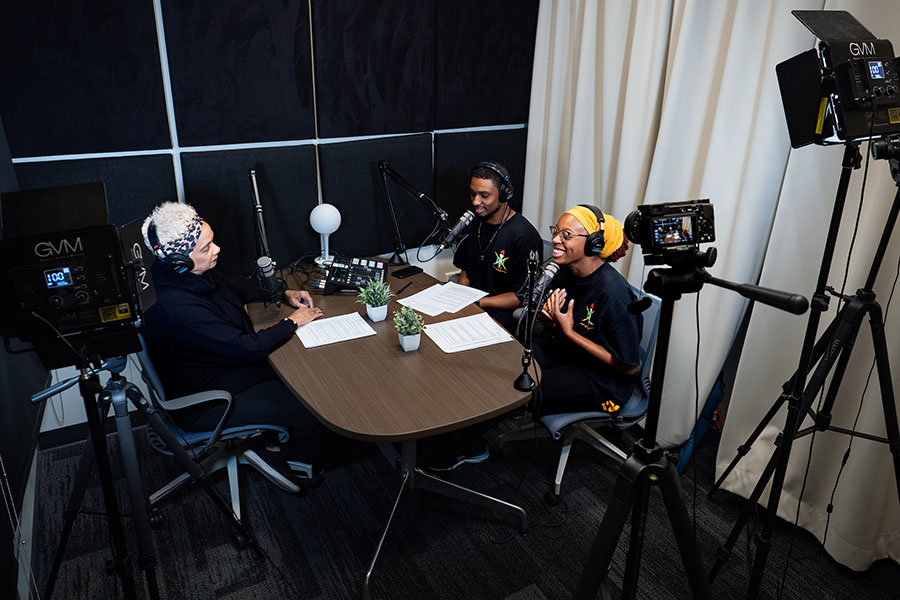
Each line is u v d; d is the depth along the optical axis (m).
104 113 2.35
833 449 2.08
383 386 1.81
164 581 1.96
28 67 2.19
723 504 2.33
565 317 2.17
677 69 2.39
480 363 1.94
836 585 1.99
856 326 1.69
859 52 1.46
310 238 2.90
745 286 1.13
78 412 2.64
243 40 2.50
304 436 2.20
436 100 3.04
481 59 3.07
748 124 2.21
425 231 3.19
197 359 2.09
